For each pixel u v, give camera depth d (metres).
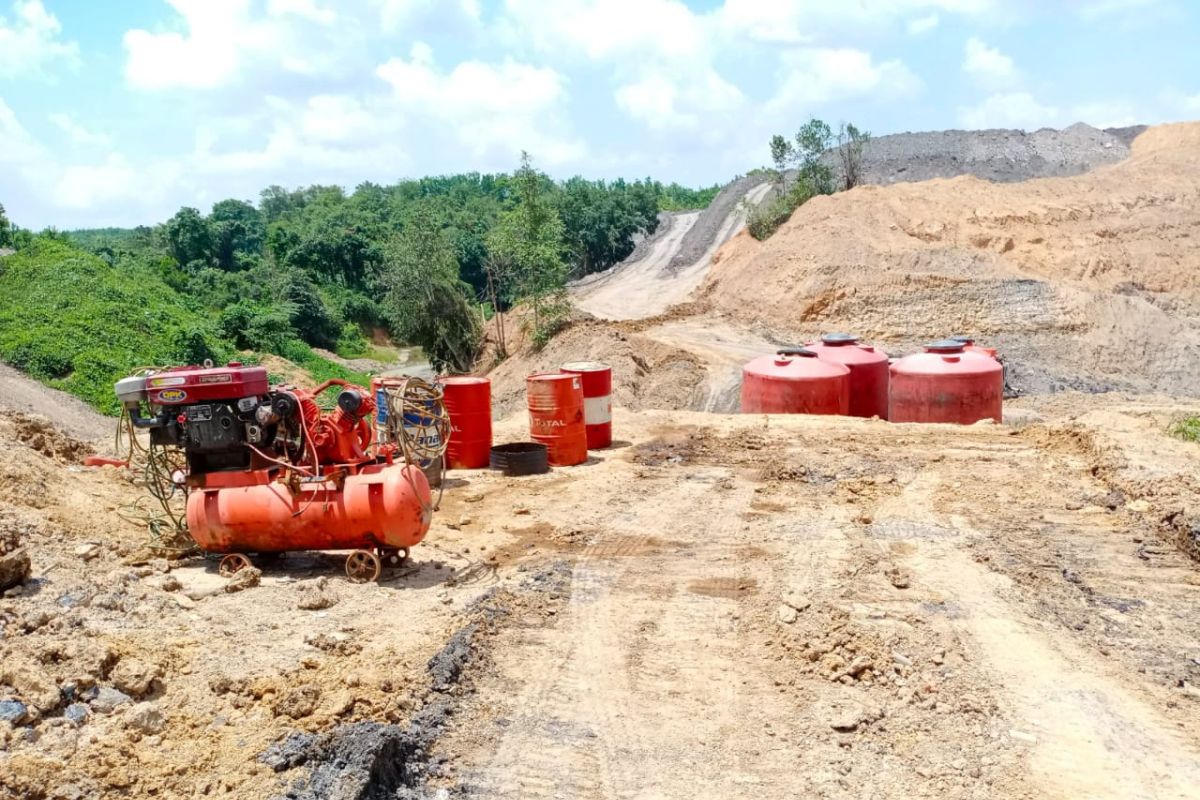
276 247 88.06
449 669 6.75
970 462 14.25
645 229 101.62
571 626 8.00
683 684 6.97
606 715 6.48
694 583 9.08
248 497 8.56
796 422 18.27
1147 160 59.62
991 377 20.11
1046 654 7.48
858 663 7.15
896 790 5.63
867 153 78.88
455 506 11.96
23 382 28.98
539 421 14.45
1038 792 5.59
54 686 5.67
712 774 5.79
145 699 5.95
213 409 8.58
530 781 5.66
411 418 12.30
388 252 49.00
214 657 6.62
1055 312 40.41
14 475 9.29
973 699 6.73
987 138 77.56
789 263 46.78
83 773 5.02
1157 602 8.67
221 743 5.55
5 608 6.67
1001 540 10.40
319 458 8.86
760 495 12.59
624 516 11.50
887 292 42.81
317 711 5.94
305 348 58.94
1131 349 38.44
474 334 50.03
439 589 8.53
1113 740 6.18
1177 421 15.70
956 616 8.22
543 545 10.27
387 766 5.54
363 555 8.70
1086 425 15.48
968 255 45.34
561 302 42.88
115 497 10.56
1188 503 10.74
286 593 8.26
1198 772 5.82
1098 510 11.52
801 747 6.11
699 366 33.97
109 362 32.75
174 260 79.25
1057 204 51.12
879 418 20.05
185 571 8.78
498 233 44.31
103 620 6.89
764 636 7.82
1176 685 7.00
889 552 10.01
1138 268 47.59
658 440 16.67
